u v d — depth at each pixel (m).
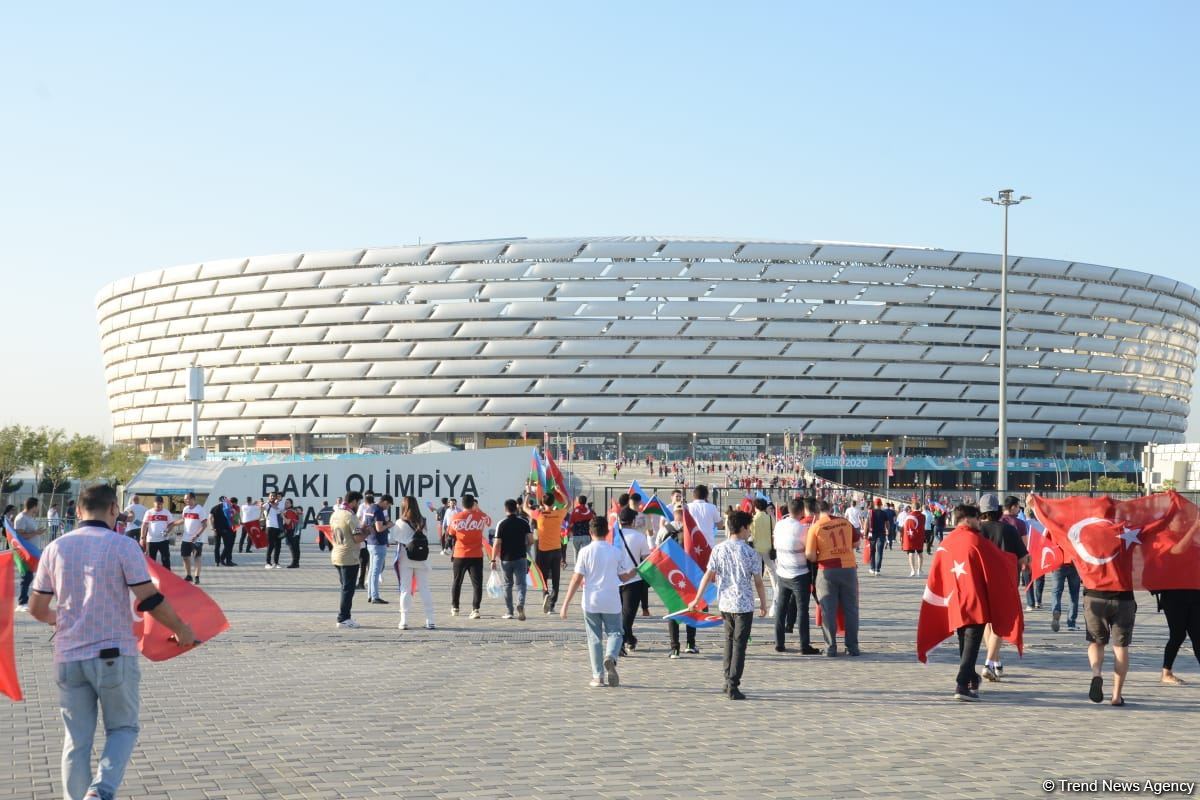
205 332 132.00
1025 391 124.81
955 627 10.93
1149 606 21.83
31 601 6.57
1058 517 11.08
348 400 124.81
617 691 11.30
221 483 44.00
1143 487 102.31
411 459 43.78
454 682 11.84
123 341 143.88
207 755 8.24
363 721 9.59
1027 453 128.38
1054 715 10.05
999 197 44.03
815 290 120.19
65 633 6.46
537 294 120.69
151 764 7.95
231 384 129.50
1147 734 9.15
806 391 121.62
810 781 7.45
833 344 121.44
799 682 11.98
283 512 31.30
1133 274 129.38
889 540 46.66
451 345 122.38
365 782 7.41
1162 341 134.88
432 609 16.73
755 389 121.31
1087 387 129.00
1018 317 123.88
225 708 10.23
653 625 18.00
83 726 6.50
